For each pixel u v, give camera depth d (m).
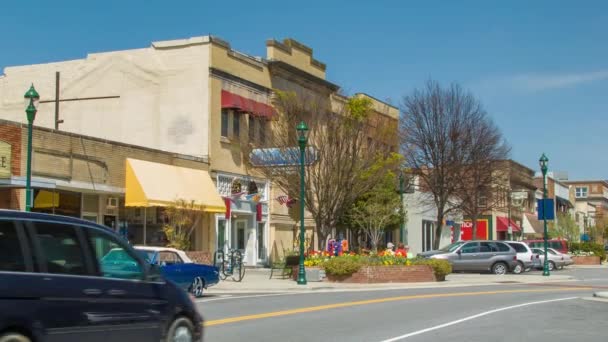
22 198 25.16
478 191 47.47
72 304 8.40
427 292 25.19
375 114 38.09
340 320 16.20
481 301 21.31
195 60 34.31
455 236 63.31
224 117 35.44
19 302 7.84
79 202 27.67
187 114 34.25
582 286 29.61
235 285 26.00
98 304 8.72
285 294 23.92
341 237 42.69
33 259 8.18
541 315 17.47
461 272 37.88
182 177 31.47
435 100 45.53
